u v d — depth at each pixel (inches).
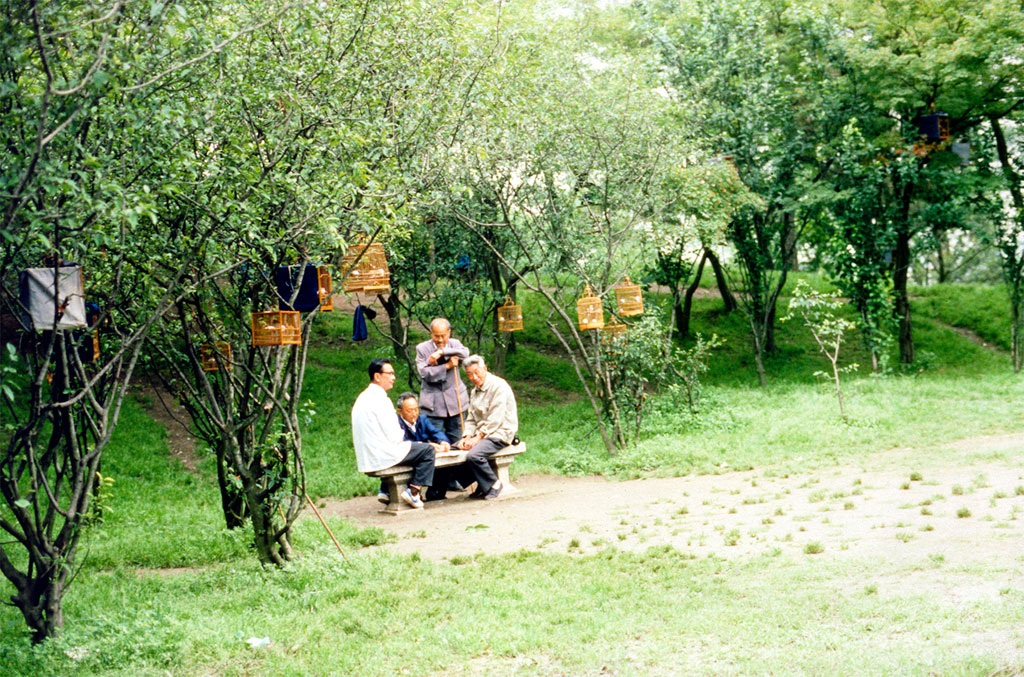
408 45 332.2
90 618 247.6
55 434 243.8
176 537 371.9
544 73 527.8
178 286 263.1
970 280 1502.2
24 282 208.8
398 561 303.0
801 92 748.0
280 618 248.1
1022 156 788.6
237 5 262.7
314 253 279.6
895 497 348.2
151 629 233.8
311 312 298.0
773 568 258.1
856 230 749.9
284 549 307.3
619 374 546.0
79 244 217.9
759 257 767.1
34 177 192.9
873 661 178.9
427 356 489.7
